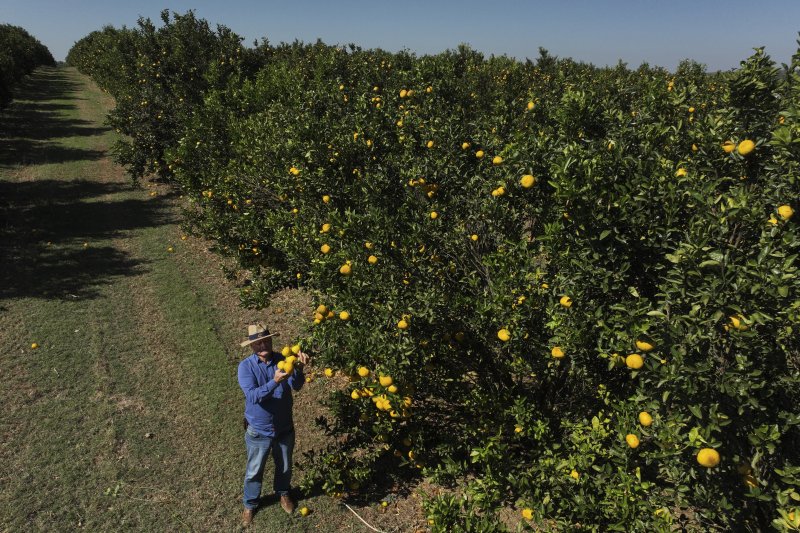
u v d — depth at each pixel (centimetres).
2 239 940
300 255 544
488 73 1288
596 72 1552
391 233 407
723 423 217
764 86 283
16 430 473
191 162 997
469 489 356
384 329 361
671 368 219
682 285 226
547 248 286
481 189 405
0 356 586
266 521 403
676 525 326
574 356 294
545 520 397
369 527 405
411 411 435
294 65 1495
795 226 220
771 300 214
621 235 263
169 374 584
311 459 445
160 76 1589
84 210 1159
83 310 712
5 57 3028
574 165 266
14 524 378
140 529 386
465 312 382
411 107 610
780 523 212
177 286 814
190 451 470
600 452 313
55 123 2241
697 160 306
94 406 517
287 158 627
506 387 423
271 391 362
